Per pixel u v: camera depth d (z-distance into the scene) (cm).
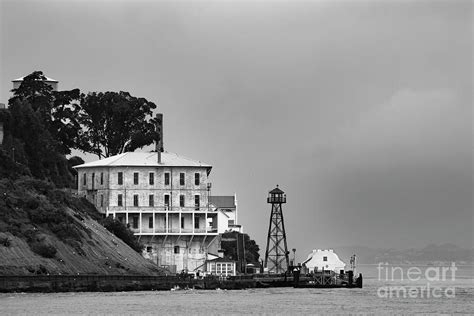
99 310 18238
